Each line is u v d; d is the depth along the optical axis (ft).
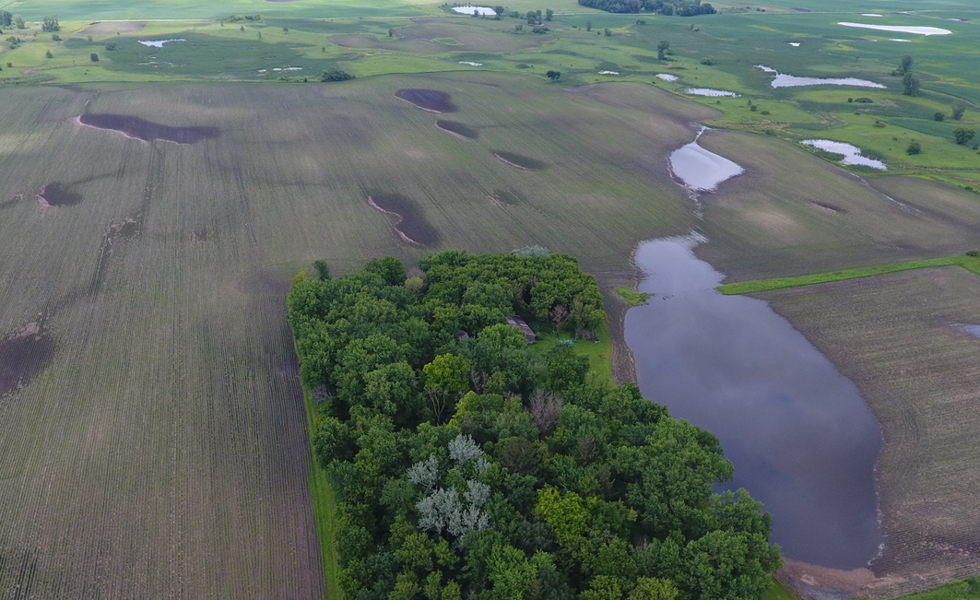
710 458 218.38
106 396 270.05
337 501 219.82
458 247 412.16
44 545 206.08
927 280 384.88
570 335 323.78
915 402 286.87
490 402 240.73
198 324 320.50
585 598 173.06
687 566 182.91
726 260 408.05
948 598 200.23
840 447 263.90
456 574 189.06
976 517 230.07
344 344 272.10
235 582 196.24
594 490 203.92
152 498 223.51
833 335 333.83
